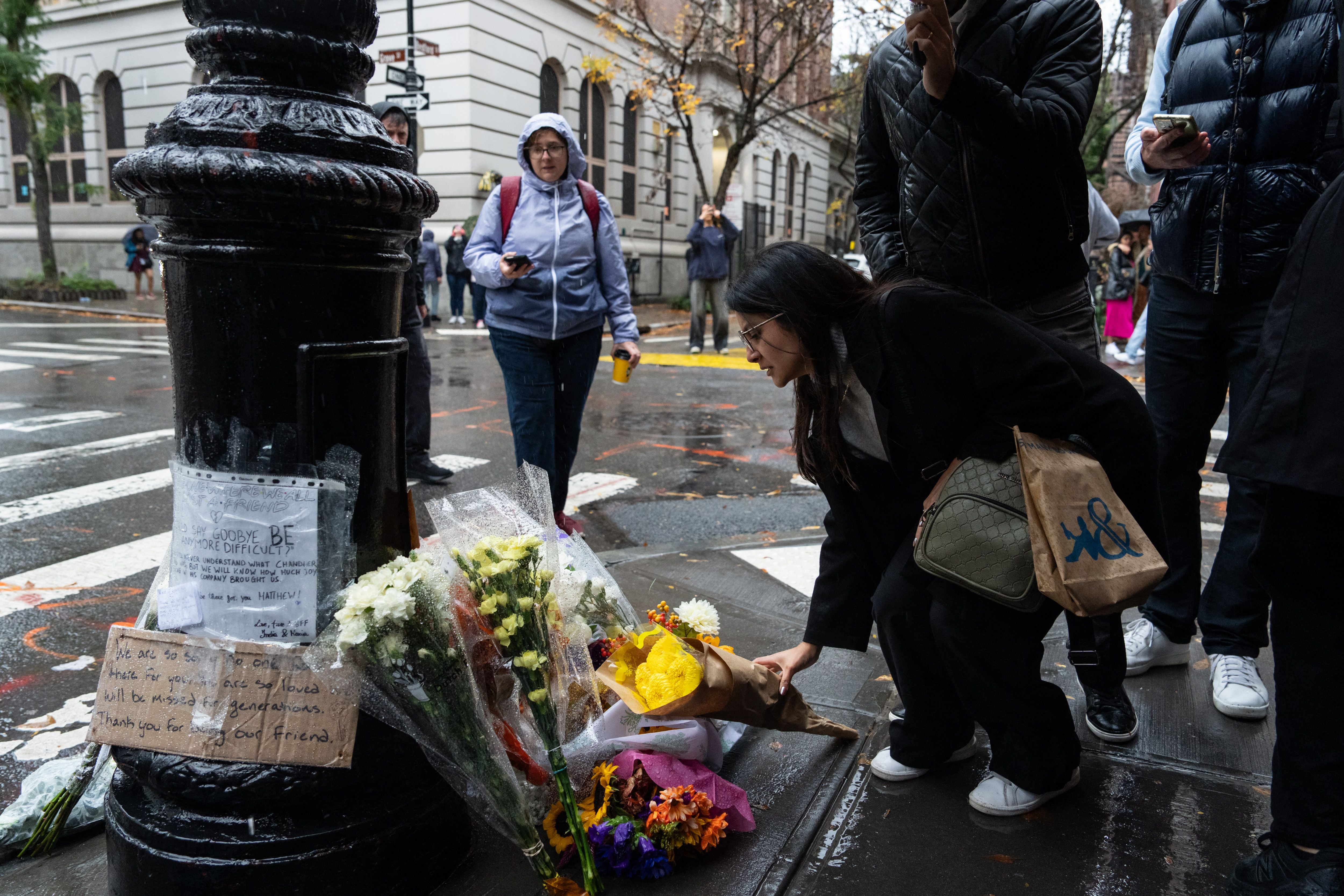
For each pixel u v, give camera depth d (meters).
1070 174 2.30
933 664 2.17
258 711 1.72
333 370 1.74
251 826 1.71
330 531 1.77
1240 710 2.58
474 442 6.86
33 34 20.81
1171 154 2.47
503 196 3.88
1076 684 2.82
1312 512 1.71
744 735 2.52
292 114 1.66
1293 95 2.41
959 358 1.91
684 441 7.03
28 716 2.62
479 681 1.92
